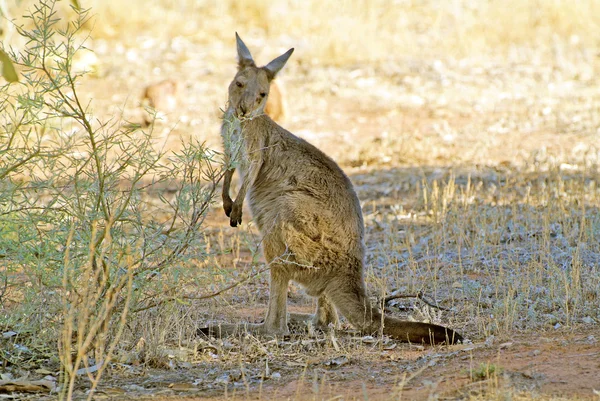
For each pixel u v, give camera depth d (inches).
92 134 566.3
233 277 706.8
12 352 585.3
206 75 1823.3
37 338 584.1
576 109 1550.2
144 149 592.4
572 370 532.1
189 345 622.5
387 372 562.6
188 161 601.9
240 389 535.8
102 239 565.3
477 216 998.4
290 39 2058.3
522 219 983.6
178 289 619.8
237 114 720.3
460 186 1173.7
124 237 582.2
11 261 580.7
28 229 573.3
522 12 2134.6
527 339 616.7
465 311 719.1
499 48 2004.2
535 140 1390.3
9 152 589.0
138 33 2064.5
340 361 588.7
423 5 2269.9
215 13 2202.3
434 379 532.7
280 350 626.8
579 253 815.7
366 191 1194.0
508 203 1071.6
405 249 924.0
